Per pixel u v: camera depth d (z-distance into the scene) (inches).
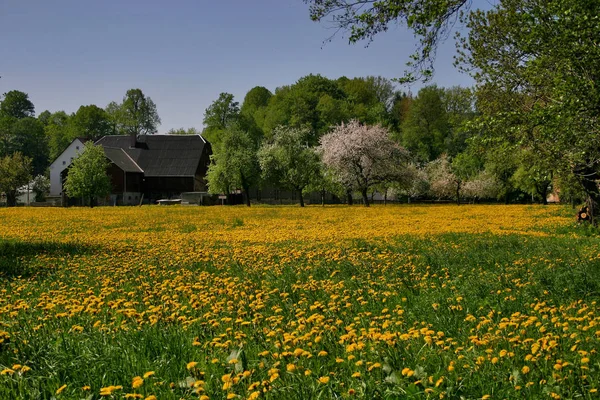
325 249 633.0
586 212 976.3
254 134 4264.3
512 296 348.2
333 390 188.4
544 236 806.5
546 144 591.8
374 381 191.6
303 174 2549.2
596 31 482.3
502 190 3208.7
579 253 560.4
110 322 287.6
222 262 536.4
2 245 755.4
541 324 260.7
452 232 876.0
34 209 2166.6
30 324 286.0
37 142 4960.6
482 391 187.2
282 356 216.5
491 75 773.9
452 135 4035.4
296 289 387.9
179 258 564.1
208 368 215.8
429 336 233.5
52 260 589.3
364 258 535.2
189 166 3809.1
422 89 4094.5
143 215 1599.4
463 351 225.9
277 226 1090.7
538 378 196.4
